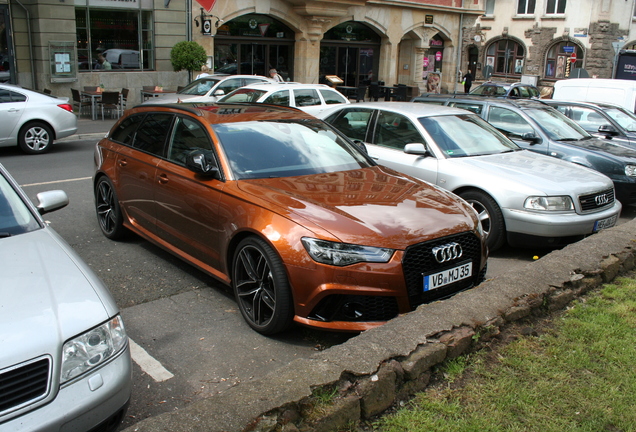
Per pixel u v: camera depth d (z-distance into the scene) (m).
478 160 6.61
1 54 17.17
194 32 21.05
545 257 4.84
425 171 6.68
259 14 23.44
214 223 4.49
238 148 4.81
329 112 8.23
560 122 9.05
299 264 3.74
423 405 2.92
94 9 18.33
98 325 2.67
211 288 5.02
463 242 4.15
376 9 26.84
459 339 3.33
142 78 19.69
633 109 14.22
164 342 4.02
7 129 11.67
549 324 3.92
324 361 2.96
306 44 24.66
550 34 37.72
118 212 5.99
